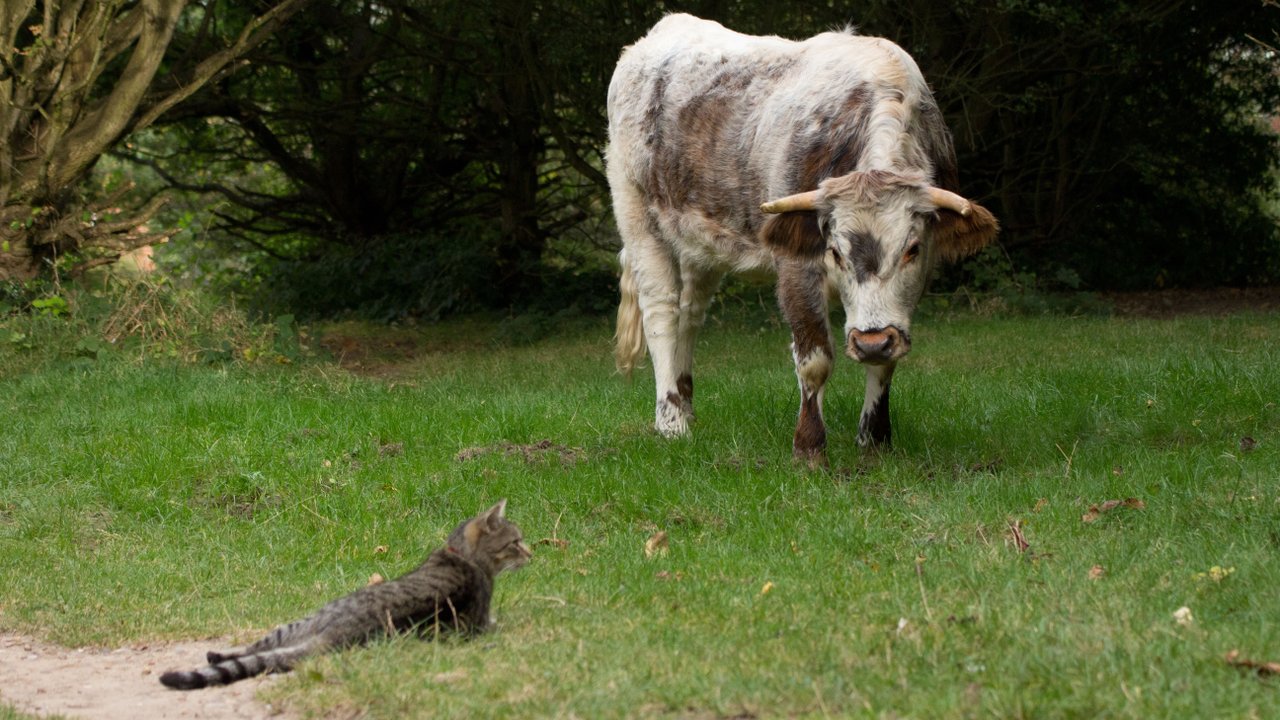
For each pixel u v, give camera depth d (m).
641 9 16.12
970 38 17.25
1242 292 19.19
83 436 8.68
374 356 15.66
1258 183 20.52
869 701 3.58
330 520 6.91
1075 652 3.90
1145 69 18.52
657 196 8.82
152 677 4.60
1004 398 8.99
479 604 4.65
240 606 5.56
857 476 7.29
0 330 11.57
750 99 8.14
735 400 9.35
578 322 17.09
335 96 20.97
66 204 13.64
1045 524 6.04
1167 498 6.25
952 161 7.74
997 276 16.50
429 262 19.16
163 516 7.15
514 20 16.64
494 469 7.66
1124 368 9.58
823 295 7.43
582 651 4.28
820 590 5.04
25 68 12.26
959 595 4.84
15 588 5.95
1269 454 7.02
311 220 23.98
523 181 19.84
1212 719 3.36
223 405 9.15
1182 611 4.42
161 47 12.95
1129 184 20.30
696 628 4.57
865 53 7.52
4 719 3.88
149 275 12.47
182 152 22.50
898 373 10.82
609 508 6.88
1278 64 19.42
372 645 4.30
